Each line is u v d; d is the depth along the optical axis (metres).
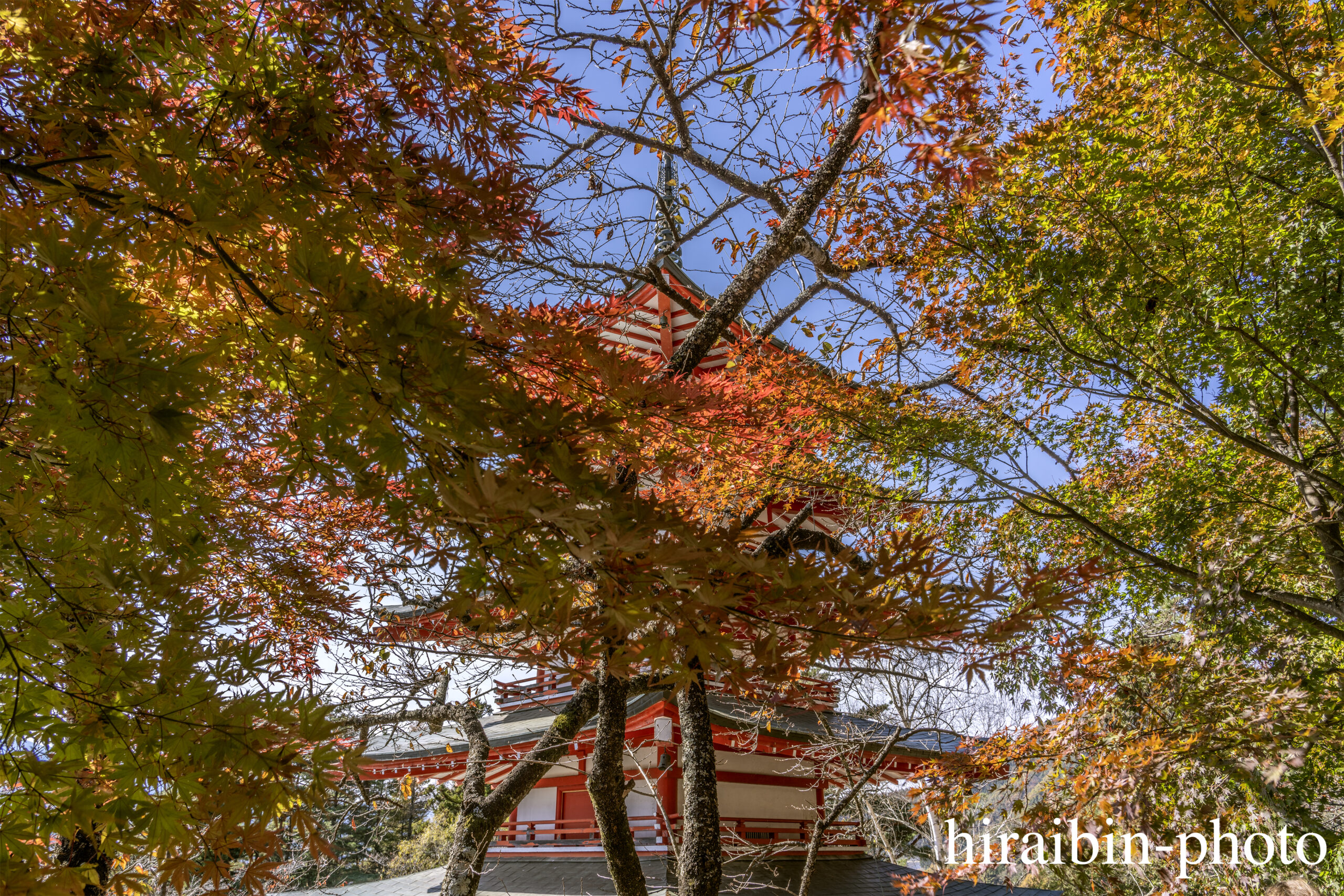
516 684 4.36
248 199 1.62
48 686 1.51
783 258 5.33
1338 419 5.61
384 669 4.04
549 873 10.46
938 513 5.74
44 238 1.37
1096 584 5.69
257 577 3.40
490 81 2.46
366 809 6.91
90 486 1.54
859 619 1.72
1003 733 5.65
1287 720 4.13
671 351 8.70
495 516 1.46
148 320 1.76
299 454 1.89
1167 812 4.33
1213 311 4.61
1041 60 5.72
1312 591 6.96
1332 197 5.07
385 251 2.27
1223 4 4.67
